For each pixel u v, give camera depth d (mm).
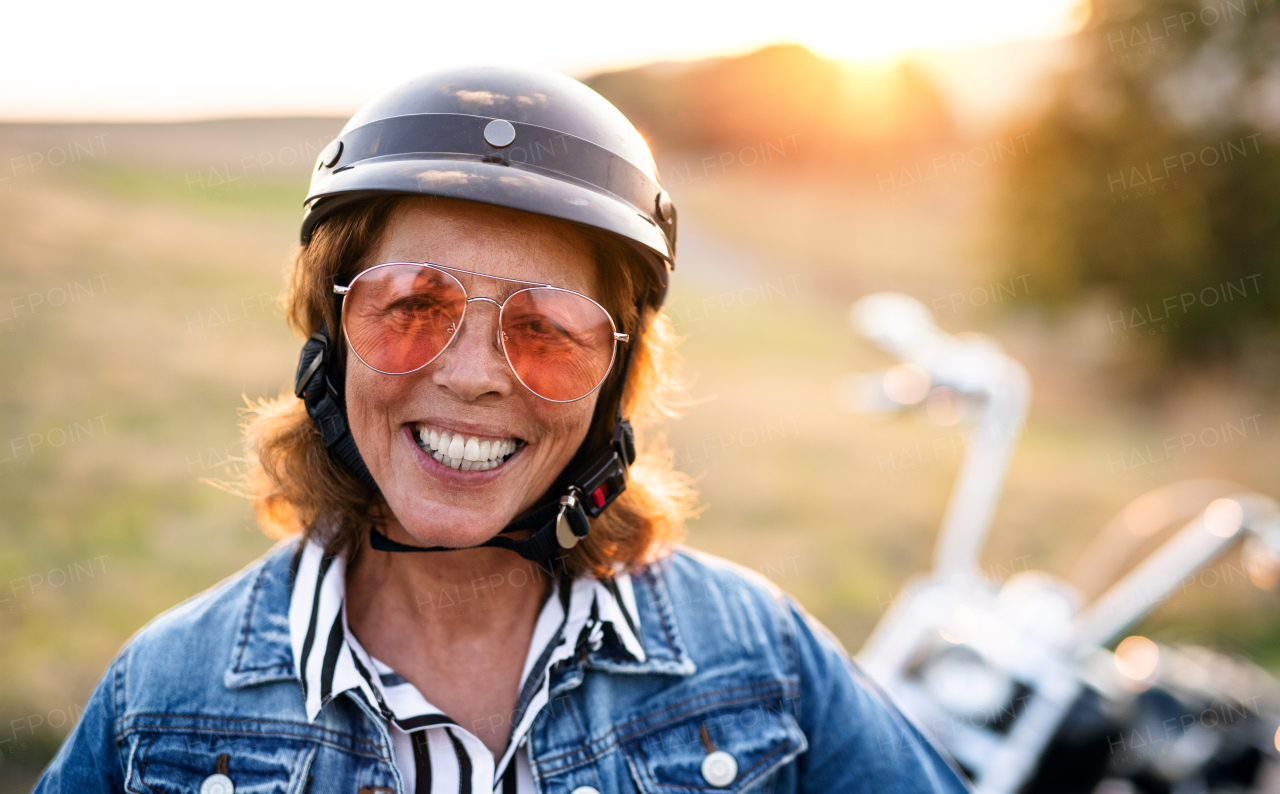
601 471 1189
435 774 1108
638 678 1245
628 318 1173
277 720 1133
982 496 2281
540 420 1075
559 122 1104
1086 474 8516
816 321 17719
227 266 13008
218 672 1156
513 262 1040
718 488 6820
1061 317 18094
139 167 22969
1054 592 2215
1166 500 2490
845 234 28953
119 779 1151
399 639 1188
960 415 2439
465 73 1122
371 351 1042
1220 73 16250
